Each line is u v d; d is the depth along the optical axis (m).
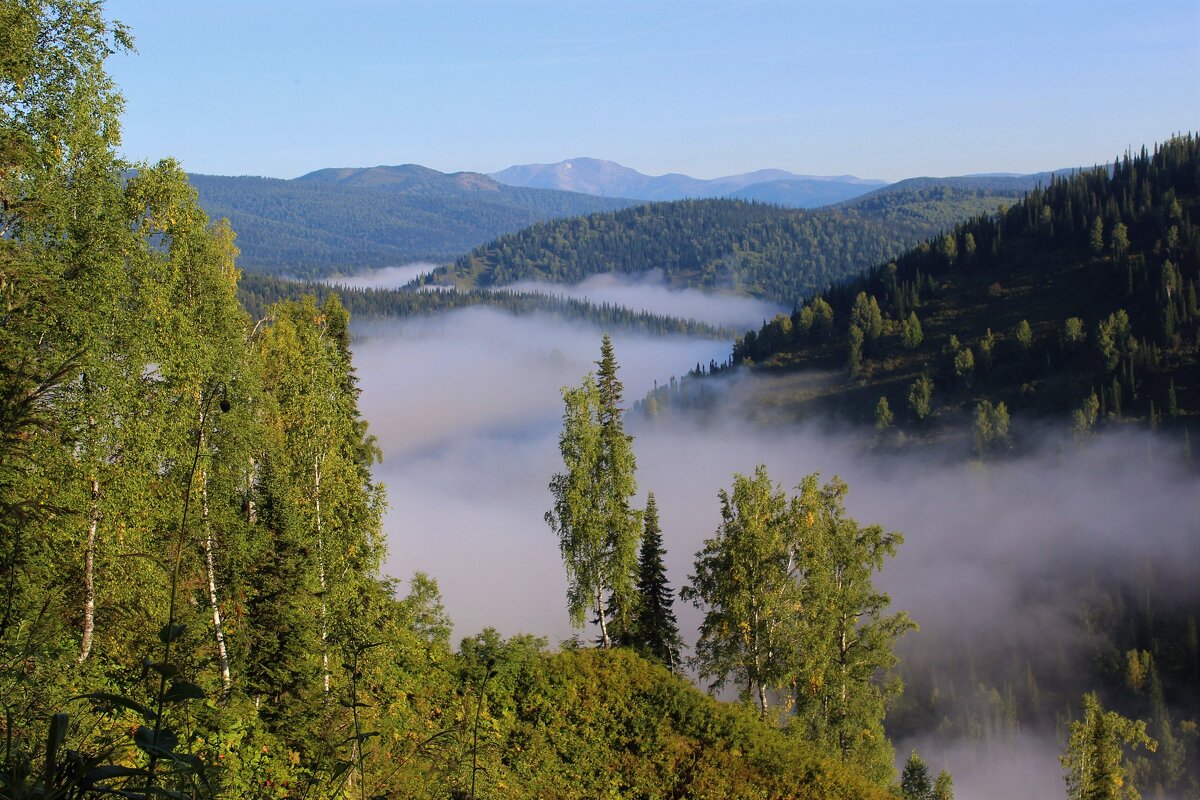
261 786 15.09
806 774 26.69
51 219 17.17
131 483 17.53
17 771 4.17
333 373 23.03
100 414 16.80
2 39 16.31
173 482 19.09
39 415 8.29
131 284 18.66
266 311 33.16
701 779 25.28
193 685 4.60
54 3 17.34
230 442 20.45
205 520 18.95
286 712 18.03
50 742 4.14
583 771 24.80
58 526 13.85
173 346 18.95
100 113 18.53
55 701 6.43
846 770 27.56
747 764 26.56
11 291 13.62
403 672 23.77
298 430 22.61
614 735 26.75
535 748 24.53
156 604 17.44
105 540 16.58
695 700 28.78
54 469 15.30
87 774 4.18
